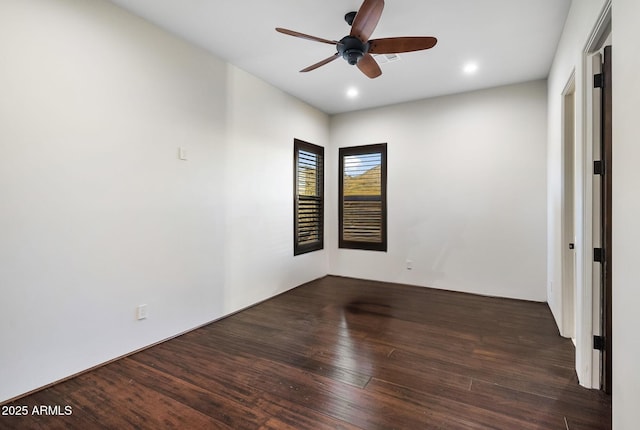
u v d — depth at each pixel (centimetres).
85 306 228
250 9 249
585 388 206
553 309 337
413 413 182
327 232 530
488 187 416
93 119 230
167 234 283
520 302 391
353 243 515
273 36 288
